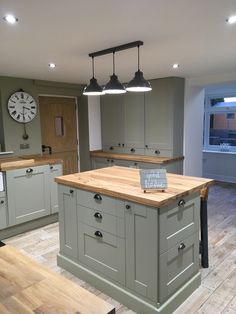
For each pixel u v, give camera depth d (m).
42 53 2.75
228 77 4.20
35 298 1.01
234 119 6.45
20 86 4.22
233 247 3.14
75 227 2.56
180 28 2.08
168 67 3.60
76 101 5.41
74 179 2.57
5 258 1.31
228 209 4.49
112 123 5.29
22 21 1.88
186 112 4.70
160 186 2.08
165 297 2.04
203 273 2.62
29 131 4.37
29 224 3.73
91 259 2.45
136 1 1.60
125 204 2.07
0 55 2.82
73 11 1.73
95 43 2.43
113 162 4.97
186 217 2.19
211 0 1.60
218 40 2.39
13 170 3.45
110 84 2.64
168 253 2.02
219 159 6.60
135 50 2.68
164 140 4.52
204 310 2.12
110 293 2.29
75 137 5.46
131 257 2.09
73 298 1.01
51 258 2.96
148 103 4.65
